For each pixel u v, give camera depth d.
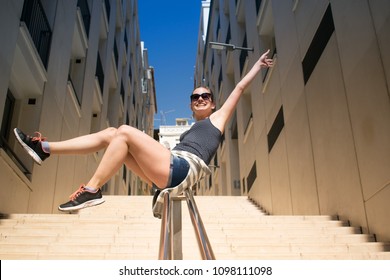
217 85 21.45
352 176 5.70
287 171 8.93
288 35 9.19
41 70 7.47
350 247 4.47
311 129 7.42
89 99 11.83
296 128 8.30
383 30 4.83
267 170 10.76
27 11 7.12
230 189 16.98
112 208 8.73
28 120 7.47
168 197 1.92
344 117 5.96
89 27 11.77
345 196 5.94
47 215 5.80
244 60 14.55
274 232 5.22
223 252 4.36
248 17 13.87
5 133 7.20
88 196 2.03
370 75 5.14
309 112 7.54
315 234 5.18
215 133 2.25
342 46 6.05
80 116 10.80
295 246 4.45
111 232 5.08
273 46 11.87
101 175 2.05
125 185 20.11
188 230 5.11
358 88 5.49
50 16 8.37
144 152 2.03
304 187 7.77
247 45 13.88
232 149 17.66
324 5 6.89
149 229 5.20
